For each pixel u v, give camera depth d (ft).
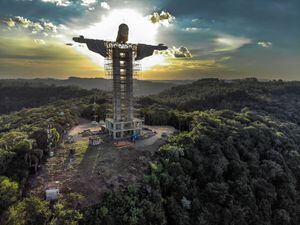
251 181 222.69
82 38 255.50
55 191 151.02
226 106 570.05
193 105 584.40
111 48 266.77
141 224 143.23
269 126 372.58
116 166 192.44
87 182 168.35
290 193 234.17
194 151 225.15
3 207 134.72
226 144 252.83
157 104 524.52
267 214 203.62
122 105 277.03
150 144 248.73
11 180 157.07
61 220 129.39
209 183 196.85
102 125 312.91
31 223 127.34
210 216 174.09
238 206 188.34
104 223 138.41
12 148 190.60
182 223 160.25
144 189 168.25
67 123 325.62
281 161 266.98
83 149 229.04
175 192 180.65
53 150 225.97
